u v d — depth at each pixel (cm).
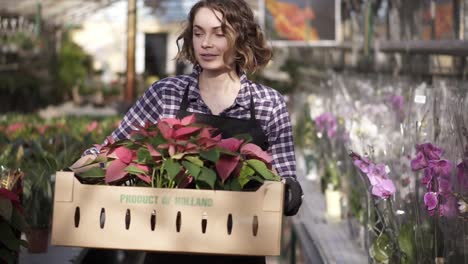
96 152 254
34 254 376
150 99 266
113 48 2655
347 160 448
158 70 2247
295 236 515
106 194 223
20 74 1756
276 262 578
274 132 263
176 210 223
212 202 222
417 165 295
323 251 386
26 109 1755
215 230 222
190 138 232
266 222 221
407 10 570
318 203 529
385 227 328
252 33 261
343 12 974
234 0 257
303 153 720
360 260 365
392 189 316
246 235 221
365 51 727
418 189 324
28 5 1833
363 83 584
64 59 2280
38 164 418
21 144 484
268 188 220
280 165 264
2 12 1875
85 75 2422
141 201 223
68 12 2145
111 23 2628
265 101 262
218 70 262
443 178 290
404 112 432
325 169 544
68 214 224
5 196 269
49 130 679
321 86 762
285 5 1004
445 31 455
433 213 290
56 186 223
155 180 234
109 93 2352
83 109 2173
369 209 345
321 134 577
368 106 461
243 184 232
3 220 273
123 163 232
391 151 374
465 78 382
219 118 258
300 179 658
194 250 223
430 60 466
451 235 292
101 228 224
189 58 269
